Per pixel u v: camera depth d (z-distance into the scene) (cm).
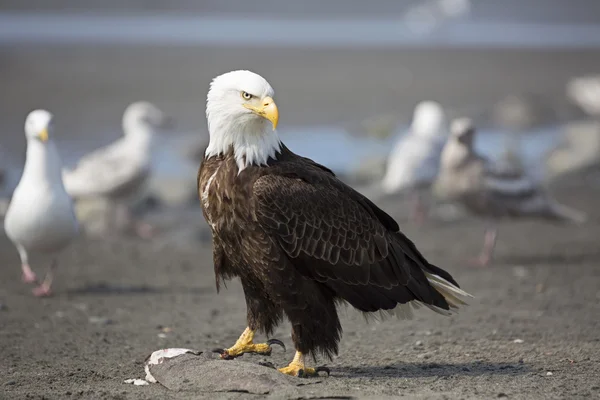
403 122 3619
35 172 1316
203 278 1534
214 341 1090
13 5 12281
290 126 3419
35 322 1194
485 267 1588
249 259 852
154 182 2378
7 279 1498
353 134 3212
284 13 13488
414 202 2061
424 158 2000
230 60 5897
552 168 2659
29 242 1330
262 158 855
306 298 855
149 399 781
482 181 1612
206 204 862
